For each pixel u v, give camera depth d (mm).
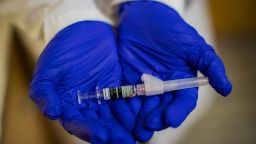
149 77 299
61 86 310
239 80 577
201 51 301
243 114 523
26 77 414
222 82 282
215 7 664
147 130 263
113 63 335
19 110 396
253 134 493
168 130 425
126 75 330
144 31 337
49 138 405
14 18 398
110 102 303
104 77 325
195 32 321
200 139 501
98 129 247
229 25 678
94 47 338
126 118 278
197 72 329
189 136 504
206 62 296
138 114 288
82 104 299
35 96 282
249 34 671
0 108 332
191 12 428
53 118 270
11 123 373
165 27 326
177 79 297
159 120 260
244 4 646
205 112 519
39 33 373
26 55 411
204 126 518
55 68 307
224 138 496
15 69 404
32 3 389
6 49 366
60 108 273
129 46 342
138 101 295
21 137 384
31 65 416
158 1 354
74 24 347
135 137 269
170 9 348
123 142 248
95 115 286
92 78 324
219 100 551
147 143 370
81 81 318
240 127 506
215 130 509
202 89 463
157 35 326
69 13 356
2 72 351
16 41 407
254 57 618
